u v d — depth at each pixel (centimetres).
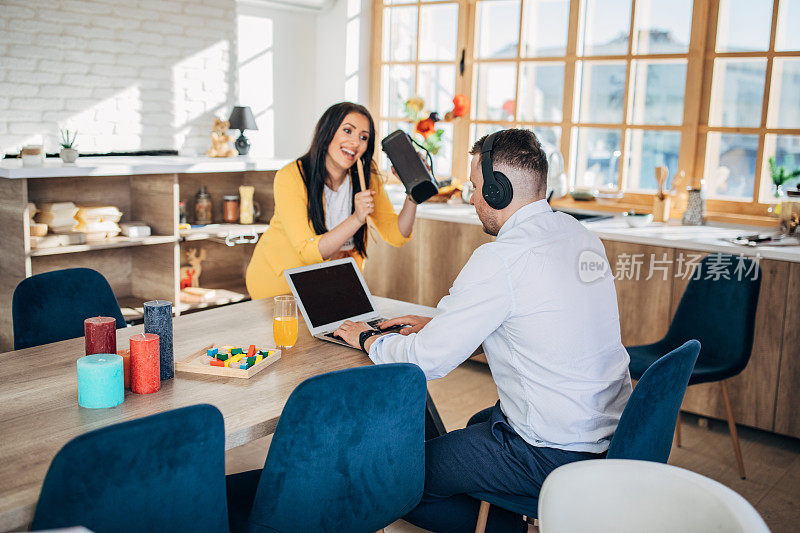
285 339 210
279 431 147
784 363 315
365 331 210
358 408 151
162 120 468
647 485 121
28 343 230
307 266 232
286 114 544
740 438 330
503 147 177
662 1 403
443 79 500
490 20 471
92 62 432
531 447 178
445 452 191
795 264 306
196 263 409
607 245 354
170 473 128
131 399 170
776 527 253
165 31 460
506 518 199
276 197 267
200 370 190
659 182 387
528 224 176
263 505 152
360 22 524
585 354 174
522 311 172
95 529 122
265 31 521
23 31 404
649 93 416
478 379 393
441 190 451
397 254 433
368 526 164
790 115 373
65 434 150
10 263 331
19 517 122
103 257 388
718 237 342
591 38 431
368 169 277
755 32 378
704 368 278
